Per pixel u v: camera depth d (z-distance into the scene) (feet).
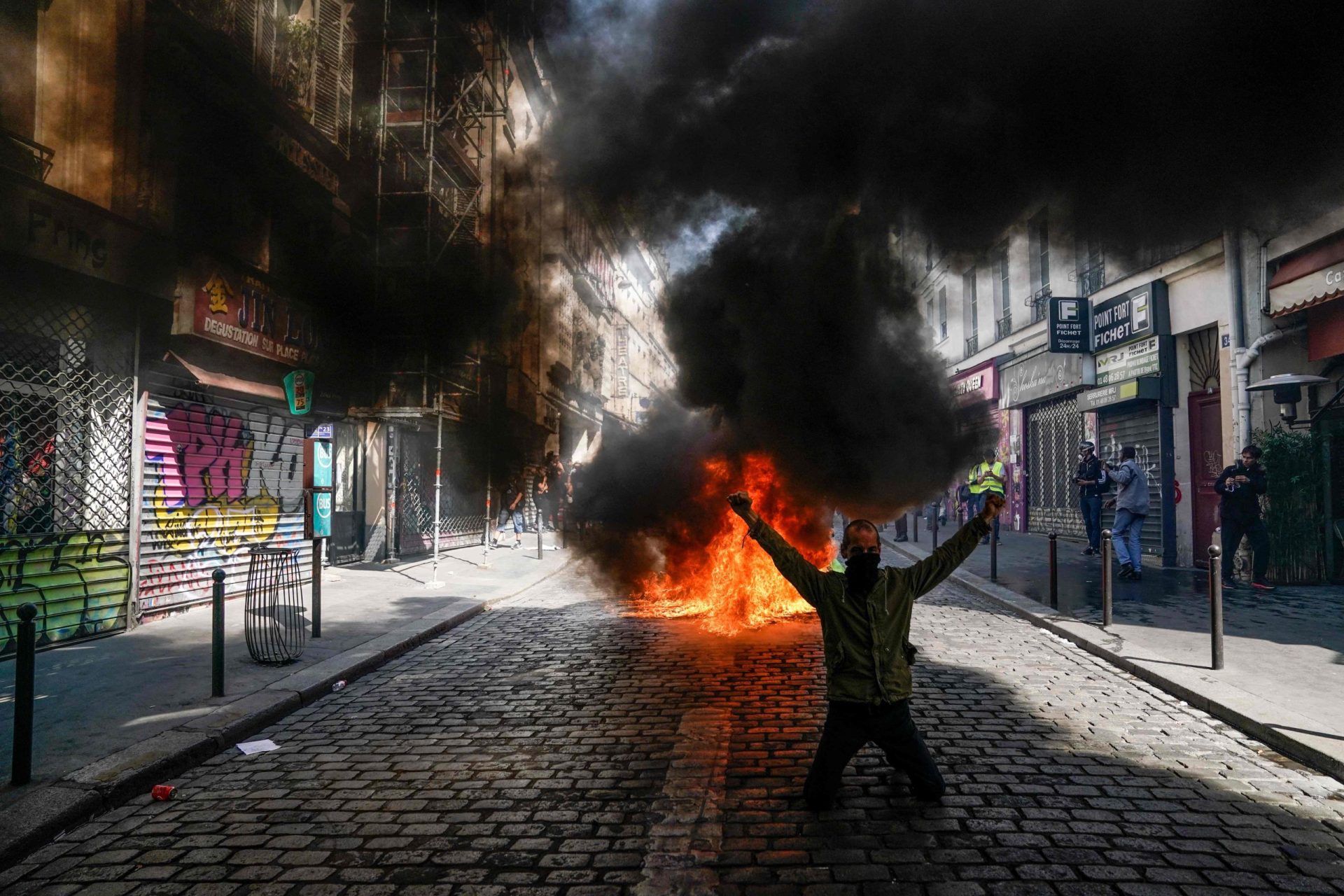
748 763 13.41
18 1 20.84
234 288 28.78
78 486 22.81
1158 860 9.86
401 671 20.92
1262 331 32.78
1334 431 30.50
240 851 10.57
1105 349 44.52
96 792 11.91
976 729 14.97
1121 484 34.06
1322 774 12.70
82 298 22.61
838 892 9.15
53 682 18.30
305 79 34.91
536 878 9.64
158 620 25.96
